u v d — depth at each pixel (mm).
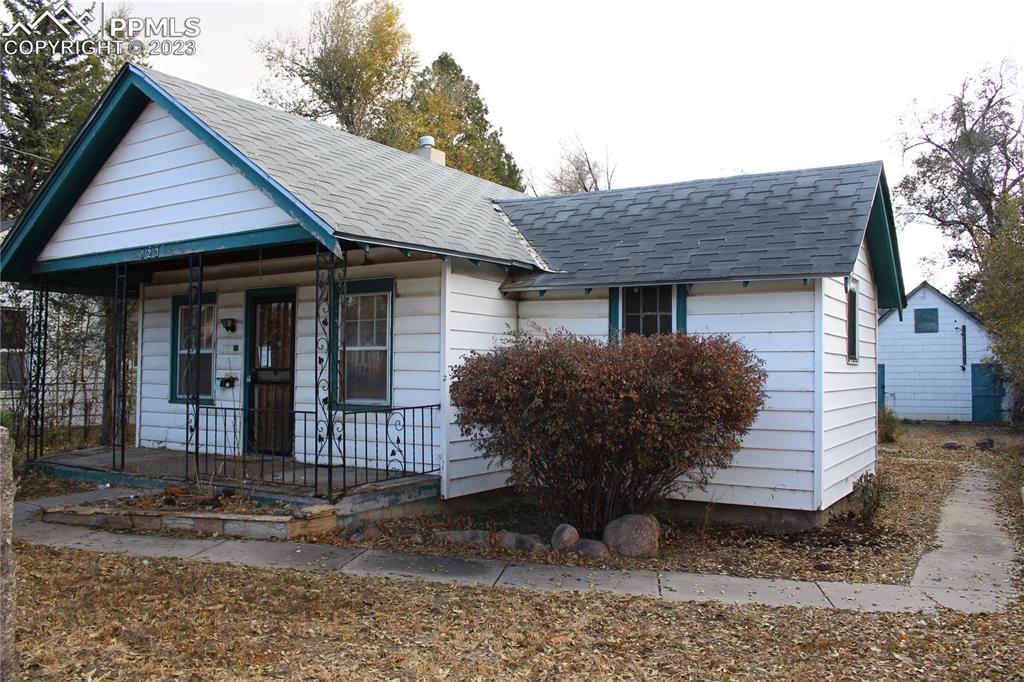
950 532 9258
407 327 9773
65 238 10852
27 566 6605
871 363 12734
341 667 4625
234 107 10148
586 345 7789
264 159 8570
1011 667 4895
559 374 7344
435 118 33750
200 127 8797
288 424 11039
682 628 5578
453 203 11266
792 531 9047
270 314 11320
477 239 9781
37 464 10961
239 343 11555
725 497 9359
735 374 7578
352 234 7641
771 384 9133
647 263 9797
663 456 7668
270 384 11242
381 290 10008
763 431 9164
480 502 9992
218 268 11836
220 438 11695
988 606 6254
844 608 6176
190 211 9312
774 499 9086
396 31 33438
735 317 9375
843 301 10117
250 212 8688
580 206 12266
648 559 7664
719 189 11586
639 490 8289
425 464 9531
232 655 4727
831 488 9406
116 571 6480
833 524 9453
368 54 32625
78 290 12195
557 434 7430
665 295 9836
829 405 9273
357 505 8336
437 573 6848
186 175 9359
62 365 15977
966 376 27797
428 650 4965
